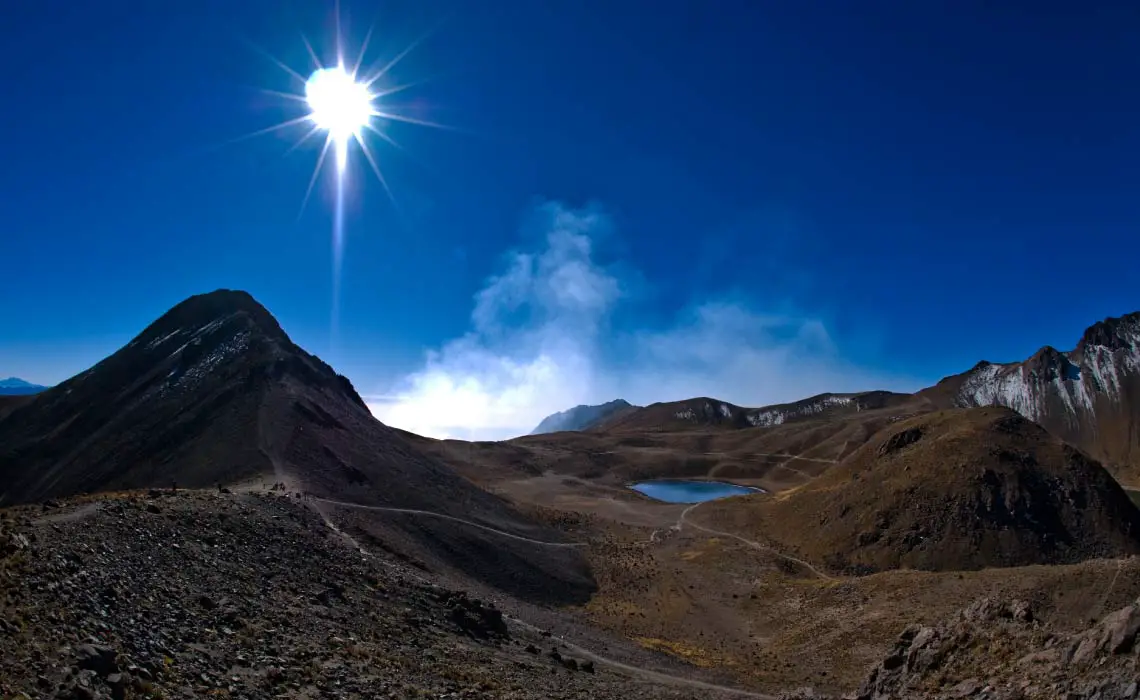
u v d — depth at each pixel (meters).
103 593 17.61
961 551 85.19
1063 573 45.50
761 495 133.38
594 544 85.75
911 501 94.38
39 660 12.24
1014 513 89.38
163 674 14.22
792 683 38.78
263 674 16.36
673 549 93.69
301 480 59.53
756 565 83.06
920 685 22.52
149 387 96.56
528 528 81.25
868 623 49.16
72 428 90.88
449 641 28.59
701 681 37.12
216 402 83.19
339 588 30.03
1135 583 40.69
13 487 80.81
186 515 30.28
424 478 80.56
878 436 125.38
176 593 20.45
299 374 95.38
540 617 47.75
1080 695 16.52
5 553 17.52
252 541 31.11
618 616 56.41
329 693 16.56
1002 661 21.25
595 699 24.92
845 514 98.81
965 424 110.56
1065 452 99.88
